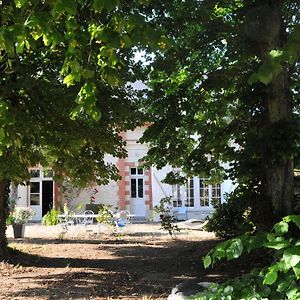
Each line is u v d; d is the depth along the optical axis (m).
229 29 9.73
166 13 9.55
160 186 29.77
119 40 3.83
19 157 9.33
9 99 8.45
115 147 11.90
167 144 12.41
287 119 9.14
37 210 30.80
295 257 2.51
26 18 4.18
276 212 9.47
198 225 23.94
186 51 10.53
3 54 5.98
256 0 7.88
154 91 11.74
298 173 11.98
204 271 10.54
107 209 21.20
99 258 13.31
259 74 3.61
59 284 9.46
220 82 10.82
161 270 11.06
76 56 4.10
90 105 4.16
